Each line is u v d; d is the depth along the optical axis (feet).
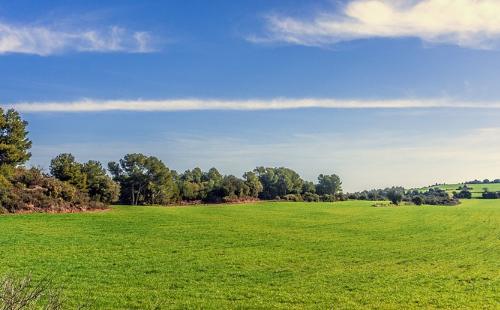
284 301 99.55
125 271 124.26
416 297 104.68
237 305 94.73
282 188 531.91
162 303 93.81
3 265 123.34
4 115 273.13
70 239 173.17
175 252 158.51
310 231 234.58
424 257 164.66
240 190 463.01
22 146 278.46
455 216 338.75
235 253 161.27
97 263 132.87
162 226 227.81
